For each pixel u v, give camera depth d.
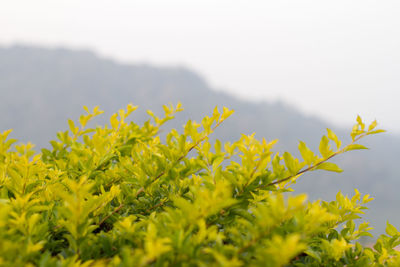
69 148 2.64
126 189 1.78
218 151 1.66
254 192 1.61
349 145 1.46
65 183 1.68
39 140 107.56
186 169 1.80
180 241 1.08
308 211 1.72
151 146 2.33
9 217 1.30
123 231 1.38
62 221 1.26
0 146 2.26
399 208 84.44
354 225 1.79
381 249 1.69
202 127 1.92
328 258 1.49
